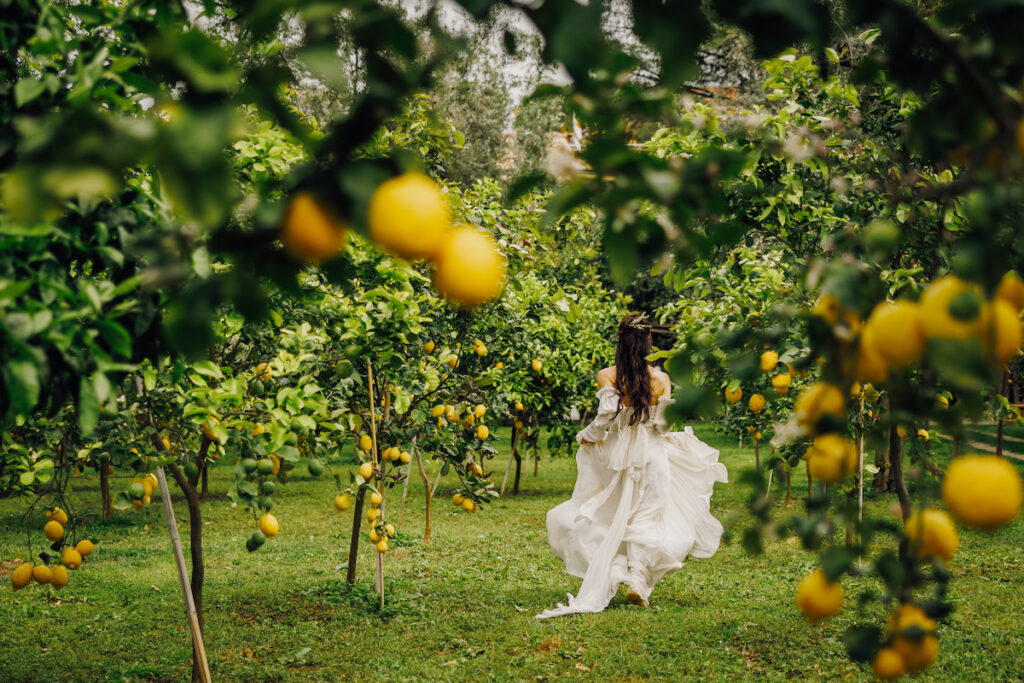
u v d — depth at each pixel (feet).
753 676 15.14
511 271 18.37
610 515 20.58
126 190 5.97
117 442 11.85
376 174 2.92
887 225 3.51
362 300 14.60
